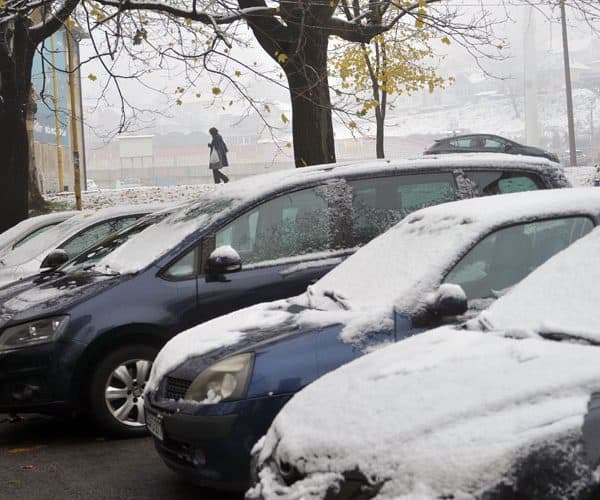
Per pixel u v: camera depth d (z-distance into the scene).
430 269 5.94
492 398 3.67
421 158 8.96
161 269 8.09
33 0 15.79
